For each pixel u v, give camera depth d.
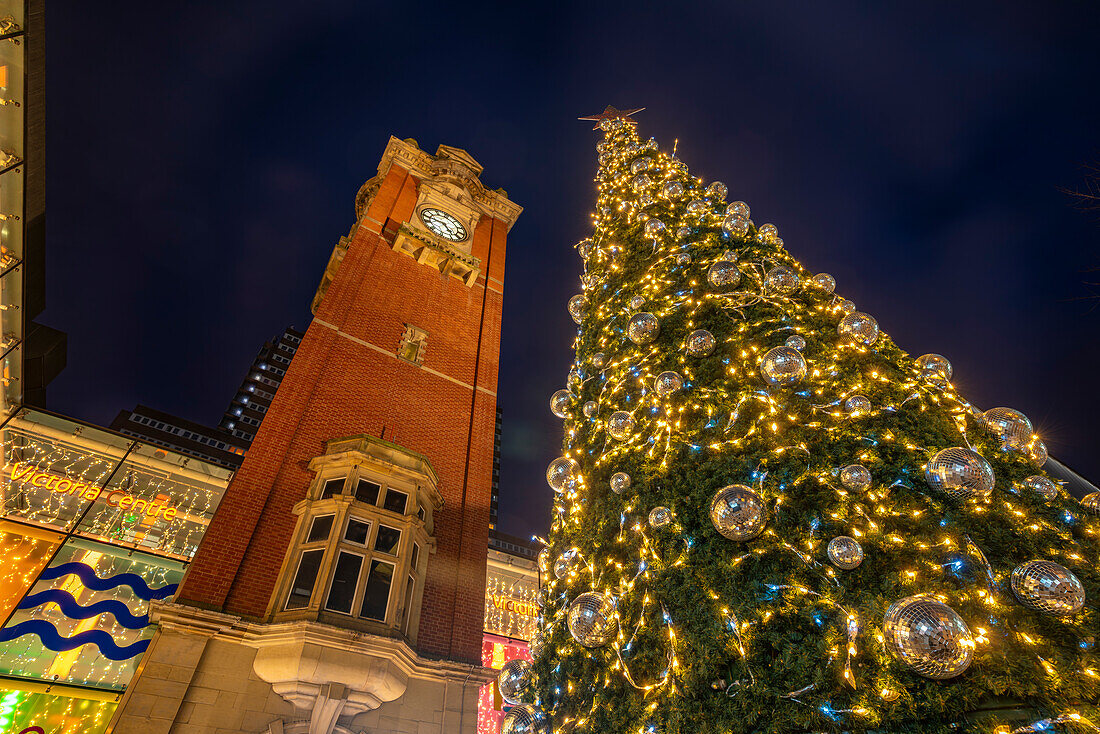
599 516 6.22
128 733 7.98
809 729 3.60
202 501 14.55
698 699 4.21
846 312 5.70
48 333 17.81
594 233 10.91
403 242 20.03
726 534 4.03
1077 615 3.05
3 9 9.22
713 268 6.20
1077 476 7.16
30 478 12.58
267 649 9.48
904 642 2.82
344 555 10.98
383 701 10.13
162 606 9.25
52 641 10.32
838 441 4.45
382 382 16.19
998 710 3.05
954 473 3.49
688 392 5.95
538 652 6.27
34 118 10.41
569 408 8.27
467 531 14.52
